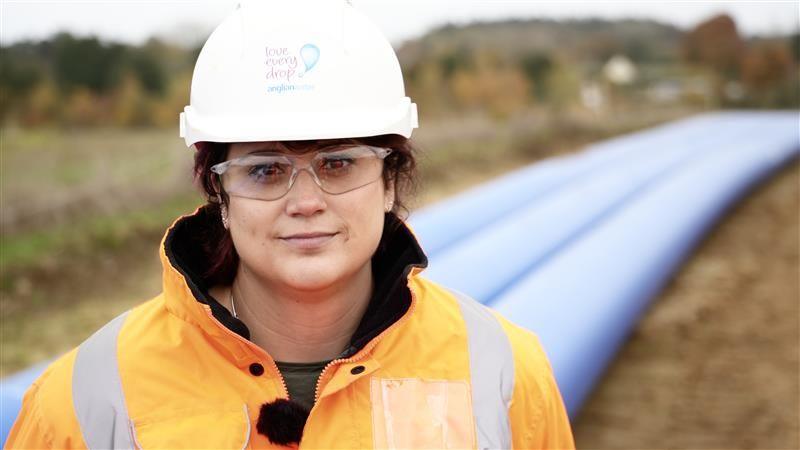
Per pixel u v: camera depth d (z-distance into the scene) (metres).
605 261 5.07
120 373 1.46
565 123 18.36
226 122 1.45
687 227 7.02
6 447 1.53
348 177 1.44
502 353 1.59
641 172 9.12
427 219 6.02
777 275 7.38
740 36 31.83
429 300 1.63
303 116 1.44
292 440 1.45
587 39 44.09
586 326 3.96
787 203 10.45
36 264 6.75
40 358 5.16
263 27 1.47
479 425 1.51
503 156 14.53
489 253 4.93
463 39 53.16
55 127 14.62
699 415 4.65
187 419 1.44
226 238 1.63
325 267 1.43
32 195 8.08
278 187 1.42
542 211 6.47
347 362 1.48
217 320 1.42
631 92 28.48
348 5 1.55
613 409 4.72
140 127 15.73
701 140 13.76
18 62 15.91
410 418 1.50
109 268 7.07
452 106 19.97
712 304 6.51
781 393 4.92
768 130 15.34
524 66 23.12
